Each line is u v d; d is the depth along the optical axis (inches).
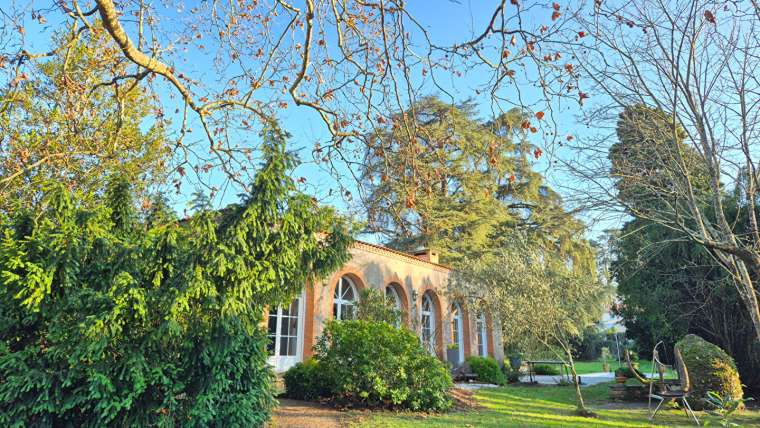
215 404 251.0
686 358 496.7
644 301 640.4
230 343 254.4
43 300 230.7
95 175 425.4
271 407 283.3
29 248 236.1
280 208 299.0
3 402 216.7
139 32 278.2
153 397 241.9
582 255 976.3
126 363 228.8
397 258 698.8
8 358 218.1
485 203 936.9
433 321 770.2
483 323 885.2
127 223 285.4
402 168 271.7
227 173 322.0
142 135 511.5
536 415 424.2
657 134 337.7
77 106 349.7
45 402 218.5
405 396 397.4
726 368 477.4
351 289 621.9
